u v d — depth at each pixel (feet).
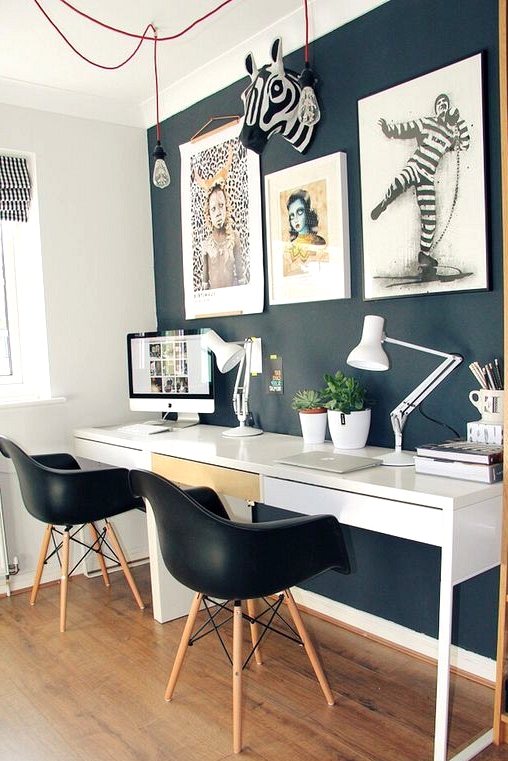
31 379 10.77
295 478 6.45
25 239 10.60
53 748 6.01
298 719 6.33
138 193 11.36
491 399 6.27
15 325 10.61
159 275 11.50
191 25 8.25
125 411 11.25
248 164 9.26
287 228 8.68
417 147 7.05
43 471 8.10
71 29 8.20
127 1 7.56
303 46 8.30
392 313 7.57
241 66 9.20
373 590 8.07
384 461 6.62
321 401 8.16
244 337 9.73
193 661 7.55
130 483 6.39
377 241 7.57
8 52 8.82
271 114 7.69
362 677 7.09
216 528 5.55
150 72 9.70
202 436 9.12
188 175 10.43
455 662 7.15
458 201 6.72
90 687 7.04
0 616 8.98
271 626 8.43
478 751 5.73
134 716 6.47
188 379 9.79
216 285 10.07
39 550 10.11
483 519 5.42
